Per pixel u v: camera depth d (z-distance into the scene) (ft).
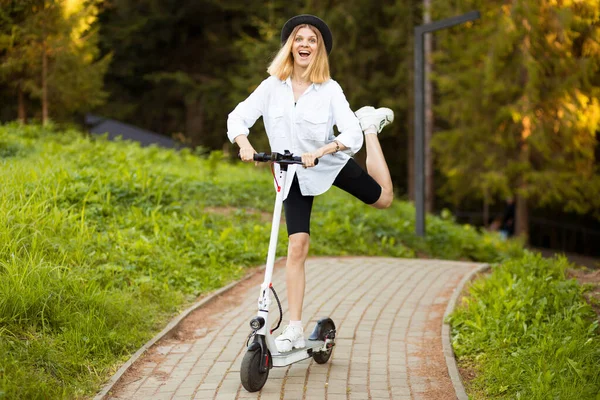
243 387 15.56
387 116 17.02
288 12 97.30
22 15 53.36
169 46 110.32
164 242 26.32
